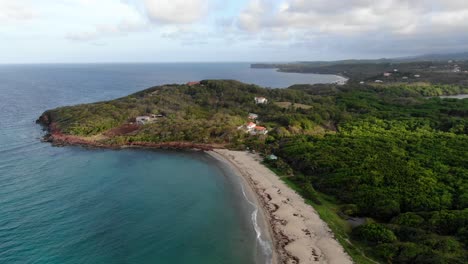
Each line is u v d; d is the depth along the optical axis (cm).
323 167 7625
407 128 11356
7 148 10038
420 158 7644
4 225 5428
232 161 9156
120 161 9194
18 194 6688
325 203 6372
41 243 4956
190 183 7638
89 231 5359
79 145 10612
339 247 4850
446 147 8462
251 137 11094
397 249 4444
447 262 3938
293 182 7481
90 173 8119
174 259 4678
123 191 7075
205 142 10850
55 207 6166
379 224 5134
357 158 7769
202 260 4659
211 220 5847
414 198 5781
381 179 6588
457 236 4597
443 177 6556
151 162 9169
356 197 6188
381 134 10369
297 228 5453
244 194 6962
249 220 5819
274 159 8856
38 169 8250
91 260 4594
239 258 4703
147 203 6500
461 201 5534
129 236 5259
